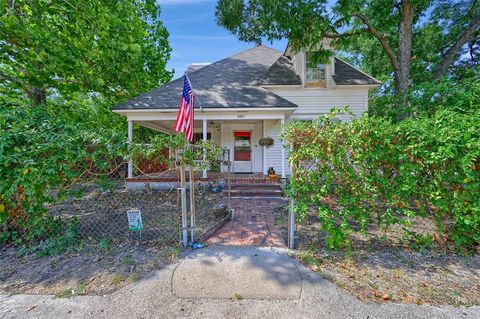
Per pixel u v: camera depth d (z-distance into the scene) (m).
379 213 3.59
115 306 2.38
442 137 3.13
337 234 3.53
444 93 5.70
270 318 2.21
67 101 10.52
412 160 3.37
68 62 6.73
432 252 3.47
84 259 3.31
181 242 3.74
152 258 3.32
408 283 2.74
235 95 9.65
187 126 4.47
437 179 3.32
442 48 12.06
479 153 2.99
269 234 4.30
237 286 2.70
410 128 3.28
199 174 9.23
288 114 9.56
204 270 3.02
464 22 11.12
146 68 11.52
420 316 2.21
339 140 3.41
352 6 7.68
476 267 3.09
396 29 11.27
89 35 7.16
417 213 3.58
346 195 3.50
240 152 12.10
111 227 4.61
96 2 6.84
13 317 2.22
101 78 8.00
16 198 3.59
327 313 2.27
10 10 5.99
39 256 3.36
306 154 3.43
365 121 3.38
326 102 10.46
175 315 2.26
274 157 10.55
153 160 3.94
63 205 5.75
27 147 3.45
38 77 7.13
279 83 10.20
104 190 3.88
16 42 6.43
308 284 2.73
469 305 2.36
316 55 9.12
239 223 5.00
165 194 7.98
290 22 7.40
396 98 7.57
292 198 3.61
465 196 3.24
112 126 13.20
